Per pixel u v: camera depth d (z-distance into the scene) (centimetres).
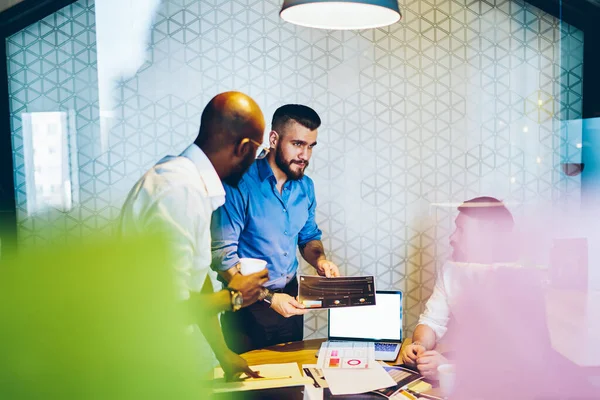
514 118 348
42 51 307
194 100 320
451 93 342
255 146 183
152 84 317
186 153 164
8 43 304
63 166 312
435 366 176
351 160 335
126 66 314
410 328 349
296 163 275
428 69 338
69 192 312
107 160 315
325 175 334
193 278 157
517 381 149
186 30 317
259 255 271
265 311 254
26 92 308
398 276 346
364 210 339
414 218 344
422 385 171
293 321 261
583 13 335
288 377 176
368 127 335
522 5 343
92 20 310
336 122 332
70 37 309
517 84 347
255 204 265
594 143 345
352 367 184
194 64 319
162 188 145
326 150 332
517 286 182
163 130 319
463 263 197
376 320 216
